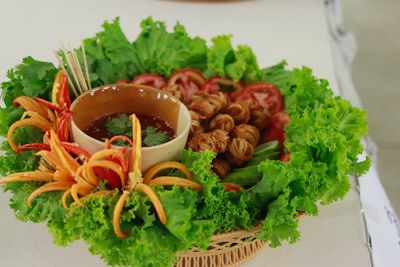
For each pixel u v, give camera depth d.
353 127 0.63
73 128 0.59
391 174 1.23
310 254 0.65
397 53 1.55
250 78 0.75
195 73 0.74
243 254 0.63
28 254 0.62
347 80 0.97
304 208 0.57
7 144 0.62
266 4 1.02
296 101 0.69
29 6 0.96
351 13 1.66
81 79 0.65
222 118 0.66
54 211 0.56
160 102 0.64
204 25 0.96
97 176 0.57
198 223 0.53
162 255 0.53
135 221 0.55
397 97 1.42
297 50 0.92
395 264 0.65
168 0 1.00
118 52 0.74
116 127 0.63
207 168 0.58
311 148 0.60
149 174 0.58
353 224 0.68
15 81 0.65
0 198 0.67
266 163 0.57
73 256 0.63
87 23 0.94
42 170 0.58
